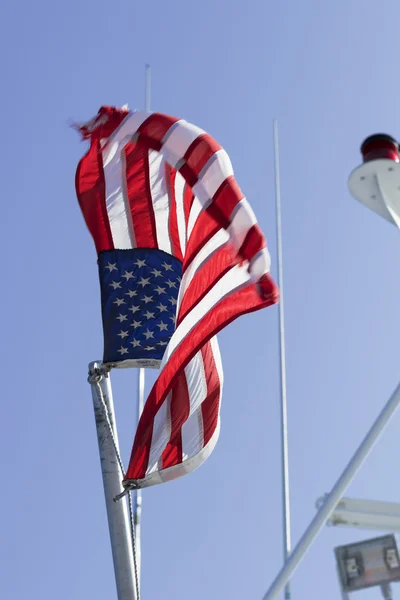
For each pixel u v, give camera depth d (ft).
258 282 31.04
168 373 31.65
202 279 32.48
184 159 34.40
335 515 25.57
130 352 34.19
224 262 32.24
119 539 31.01
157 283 36.24
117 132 36.35
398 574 22.90
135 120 36.32
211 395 32.40
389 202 32.24
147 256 37.01
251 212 32.01
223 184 32.96
